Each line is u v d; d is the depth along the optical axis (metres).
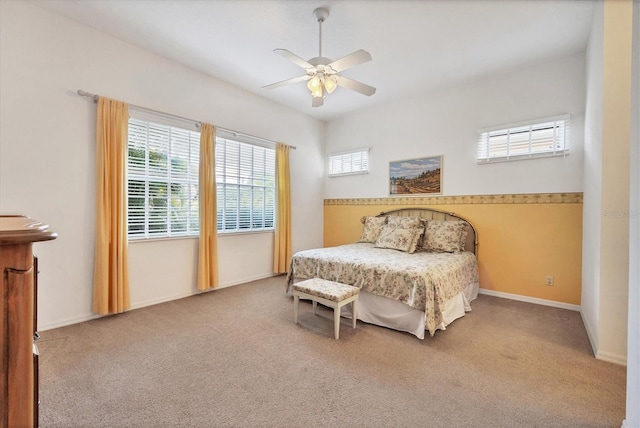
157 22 2.77
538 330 2.68
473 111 3.96
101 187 2.87
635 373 1.25
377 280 2.79
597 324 2.23
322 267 3.23
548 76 3.42
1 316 0.69
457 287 3.03
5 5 2.43
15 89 2.47
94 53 2.89
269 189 4.71
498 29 2.81
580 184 3.23
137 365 2.05
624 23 2.09
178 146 3.56
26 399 0.73
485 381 1.88
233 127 4.14
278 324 2.80
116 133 2.96
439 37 2.95
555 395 1.74
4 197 2.44
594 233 2.45
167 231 3.48
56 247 2.69
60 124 2.70
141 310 3.15
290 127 5.02
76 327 2.69
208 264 3.76
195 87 3.70
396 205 4.73
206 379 1.89
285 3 2.47
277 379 1.90
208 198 3.74
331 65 2.48
